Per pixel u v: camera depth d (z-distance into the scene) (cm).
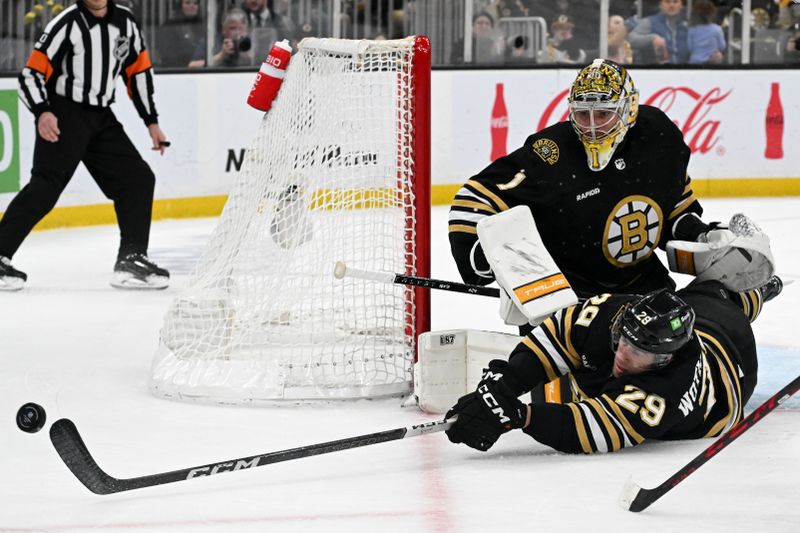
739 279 673
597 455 599
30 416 502
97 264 1320
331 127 743
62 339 927
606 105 640
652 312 563
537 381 600
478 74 1783
